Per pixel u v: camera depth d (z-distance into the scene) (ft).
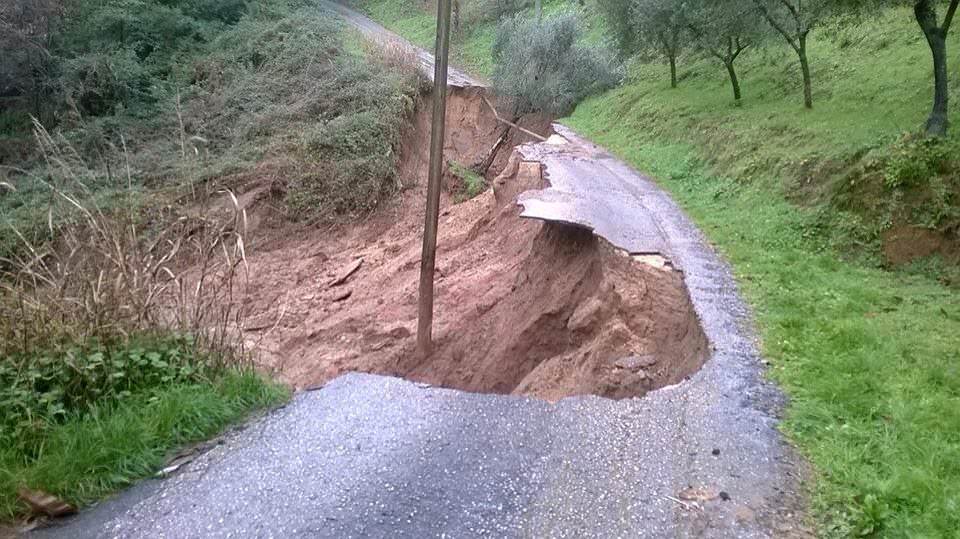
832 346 24.58
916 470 15.94
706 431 18.72
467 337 39.06
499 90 95.76
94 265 20.51
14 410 16.92
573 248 38.63
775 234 39.58
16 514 14.62
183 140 30.89
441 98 33.40
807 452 17.71
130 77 83.20
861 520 14.57
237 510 14.88
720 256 36.14
